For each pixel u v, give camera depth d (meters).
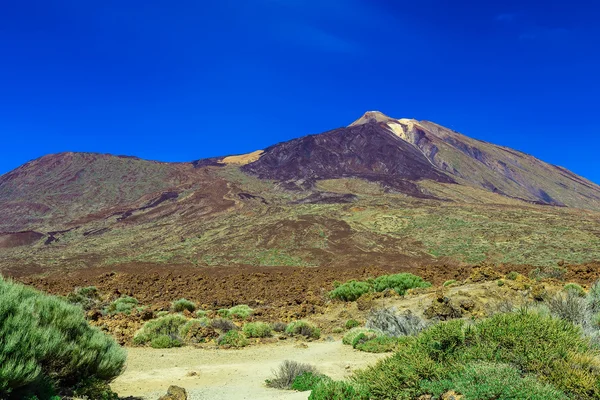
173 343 14.46
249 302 24.80
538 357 5.42
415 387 5.62
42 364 6.31
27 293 7.07
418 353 6.05
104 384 7.14
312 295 27.11
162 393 8.47
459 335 6.11
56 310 6.96
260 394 8.32
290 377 9.23
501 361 5.59
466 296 16.92
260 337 16.05
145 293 30.20
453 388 5.30
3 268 63.19
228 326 16.88
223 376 10.30
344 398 5.88
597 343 6.83
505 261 54.66
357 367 10.54
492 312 14.23
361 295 22.92
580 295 15.10
